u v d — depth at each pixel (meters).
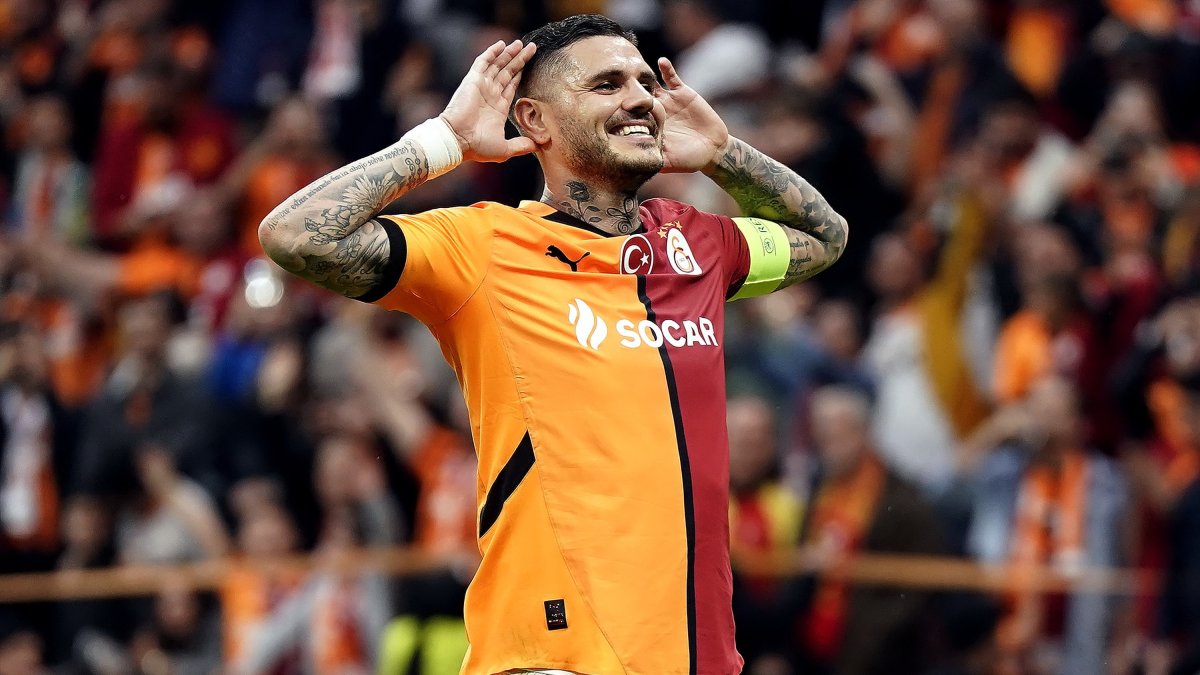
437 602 30.72
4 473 36.59
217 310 39.94
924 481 34.00
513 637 14.55
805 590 30.30
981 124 39.78
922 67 41.62
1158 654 30.55
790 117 39.97
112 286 42.50
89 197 47.09
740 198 17.03
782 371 34.69
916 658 30.19
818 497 31.19
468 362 15.03
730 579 15.02
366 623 32.03
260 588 32.84
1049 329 34.94
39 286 42.81
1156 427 33.72
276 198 41.81
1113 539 31.55
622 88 15.46
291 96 46.75
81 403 39.44
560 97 15.45
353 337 36.09
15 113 49.84
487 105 15.38
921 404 34.81
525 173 41.56
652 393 14.80
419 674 30.31
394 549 33.66
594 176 15.45
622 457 14.57
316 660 32.06
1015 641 30.33
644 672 14.27
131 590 33.66
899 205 40.09
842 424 31.14
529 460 14.64
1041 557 31.44
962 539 32.47
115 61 48.94
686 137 16.55
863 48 42.88
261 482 34.38
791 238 16.98
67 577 34.38
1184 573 31.02
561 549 14.45
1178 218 37.78
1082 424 32.97
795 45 45.81
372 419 34.88
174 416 35.56
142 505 35.09
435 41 44.75
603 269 15.19
